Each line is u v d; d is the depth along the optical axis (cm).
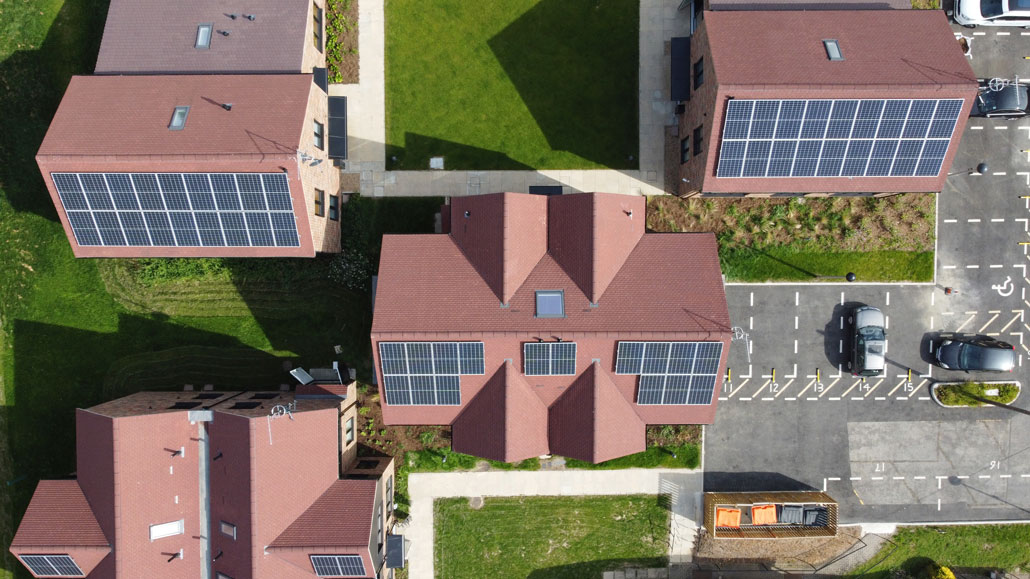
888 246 3388
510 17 3375
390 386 2798
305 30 2942
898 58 2716
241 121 2672
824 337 3428
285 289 3359
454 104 3378
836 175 2880
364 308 3372
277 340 3378
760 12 2841
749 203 3375
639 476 3462
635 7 3375
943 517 3472
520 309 2709
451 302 2727
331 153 3103
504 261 2670
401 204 3384
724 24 2806
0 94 3312
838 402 3450
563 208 2781
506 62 3378
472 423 2850
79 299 3366
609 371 2767
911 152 2794
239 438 2611
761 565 3475
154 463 2684
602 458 2758
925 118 2702
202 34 2927
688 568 3475
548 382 2802
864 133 2742
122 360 3372
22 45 3325
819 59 2709
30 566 2706
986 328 3428
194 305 3362
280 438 2658
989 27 3362
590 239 2677
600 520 3469
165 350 3375
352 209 3338
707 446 3447
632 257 2814
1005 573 3475
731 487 3450
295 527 2708
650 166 3397
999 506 3469
